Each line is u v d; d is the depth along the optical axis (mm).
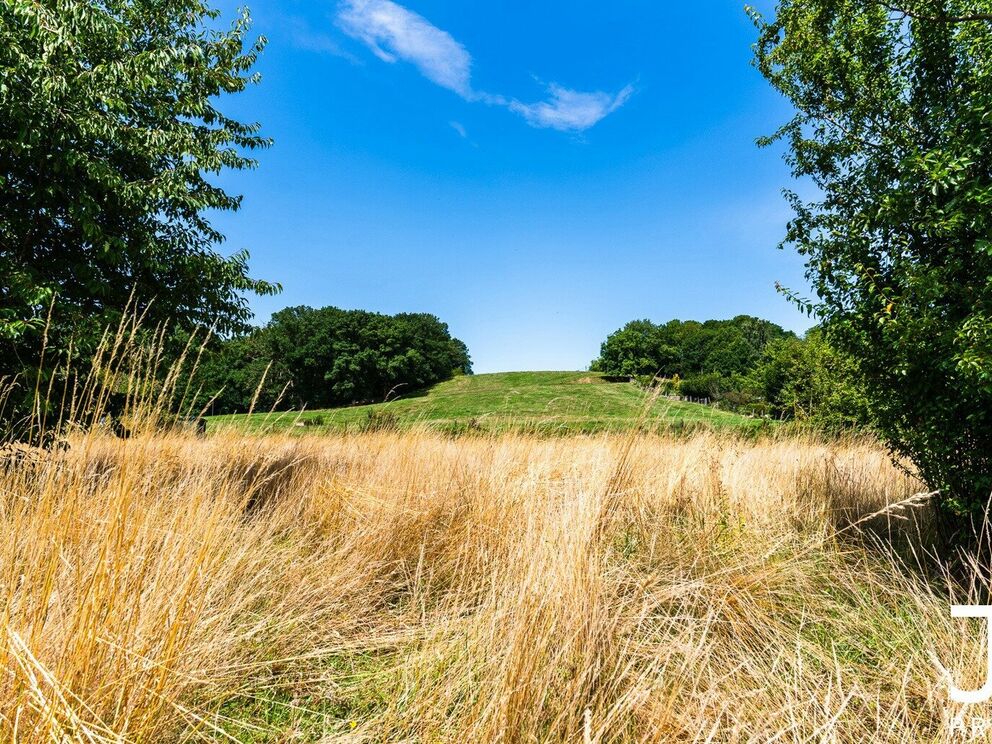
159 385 2561
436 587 3006
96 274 4758
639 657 2076
